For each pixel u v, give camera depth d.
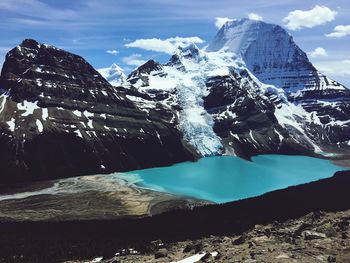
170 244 159.75
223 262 90.62
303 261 85.62
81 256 166.38
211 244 124.06
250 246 105.12
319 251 92.38
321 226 122.75
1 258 171.12
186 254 112.75
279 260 86.62
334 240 102.06
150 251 145.38
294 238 108.50
